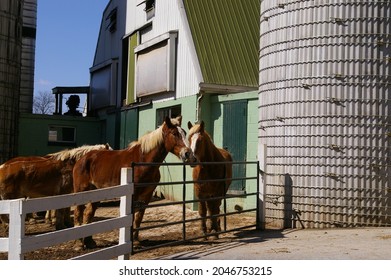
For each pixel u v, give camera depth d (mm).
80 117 26594
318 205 11086
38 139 25781
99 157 10609
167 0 19422
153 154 10023
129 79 22516
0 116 21000
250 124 14852
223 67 16984
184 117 17281
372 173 10789
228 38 18016
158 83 19125
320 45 11148
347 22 10961
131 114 22031
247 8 19406
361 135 10836
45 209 6602
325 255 8242
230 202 15234
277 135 11680
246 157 14898
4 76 21078
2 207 6301
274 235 10578
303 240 9773
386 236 9719
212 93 16484
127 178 8359
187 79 17344
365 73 10867
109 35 25797
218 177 10844
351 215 10859
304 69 11305
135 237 9953
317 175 11102
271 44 11961
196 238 9820
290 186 11391
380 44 10852
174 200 17828
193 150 10258
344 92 10938
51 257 9258
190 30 17672
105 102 25531
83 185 10703
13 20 21375
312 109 11188
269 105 11961
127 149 10531
